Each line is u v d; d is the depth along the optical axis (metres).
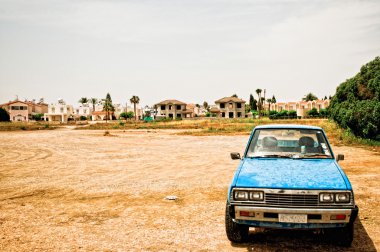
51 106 104.62
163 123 56.94
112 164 12.21
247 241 4.55
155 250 4.28
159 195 7.33
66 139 25.48
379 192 7.18
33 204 6.69
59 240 4.67
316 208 3.83
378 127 16.97
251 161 4.94
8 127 48.72
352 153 13.87
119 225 5.31
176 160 13.12
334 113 22.58
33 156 14.80
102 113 110.06
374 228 4.96
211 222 5.40
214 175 9.68
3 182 8.95
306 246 4.33
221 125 44.28
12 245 4.50
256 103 117.50
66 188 8.16
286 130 5.52
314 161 4.85
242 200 4.02
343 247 4.27
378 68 19.80
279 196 3.90
